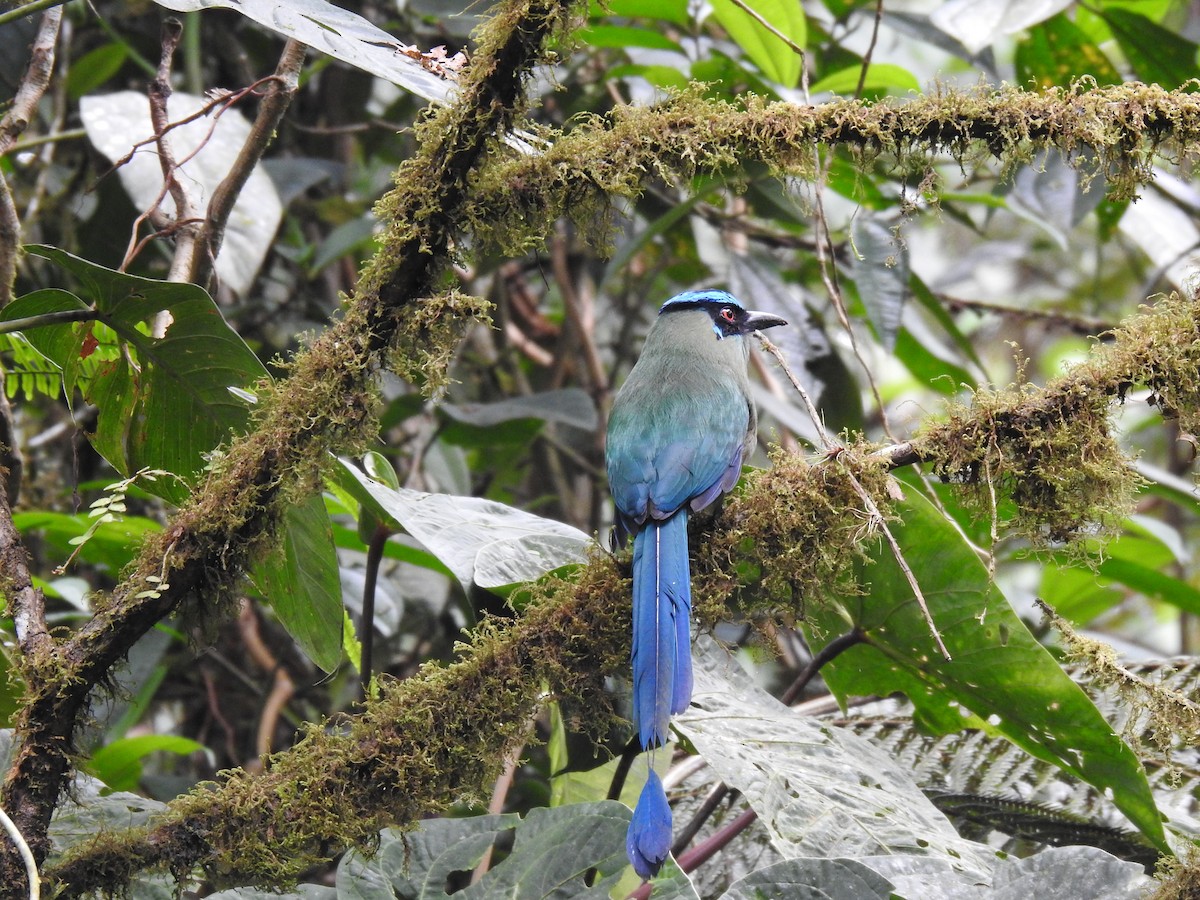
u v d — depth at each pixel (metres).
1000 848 8.31
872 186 10.74
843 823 6.17
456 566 6.47
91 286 5.97
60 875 5.37
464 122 5.64
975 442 6.32
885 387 17.73
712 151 6.07
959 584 6.79
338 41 6.01
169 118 9.35
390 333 5.80
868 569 6.94
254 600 11.91
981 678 7.00
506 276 14.24
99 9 13.28
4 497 6.14
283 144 13.62
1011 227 18.62
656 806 5.66
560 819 6.05
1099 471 6.22
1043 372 18.20
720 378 7.89
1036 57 12.14
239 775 5.64
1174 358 6.13
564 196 5.97
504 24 5.53
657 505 6.93
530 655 5.92
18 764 5.45
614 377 13.65
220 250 8.91
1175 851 6.77
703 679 7.20
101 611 5.69
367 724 5.59
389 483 7.52
